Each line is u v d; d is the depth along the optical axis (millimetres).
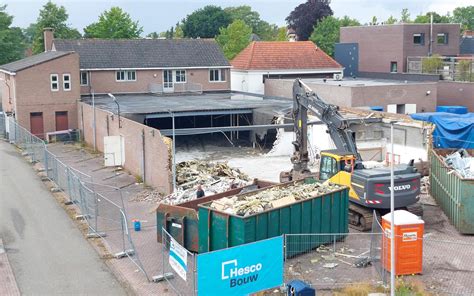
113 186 33156
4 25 83125
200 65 59625
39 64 49062
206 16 122688
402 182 23516
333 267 20156
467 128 34250
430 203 28453
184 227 21609
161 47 60406
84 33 94875
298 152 29594
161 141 30938
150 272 20016
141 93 58125
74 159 41719
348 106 45562
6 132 51906
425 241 22891
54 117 50219
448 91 51406
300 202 21281
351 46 67438
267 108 45062
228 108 45062
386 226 19422
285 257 20297
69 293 18531
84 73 55969
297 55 65375
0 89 68000
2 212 28156
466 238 23391
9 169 38250
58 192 31812
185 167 33875
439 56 57219
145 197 30453
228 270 16406
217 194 24703
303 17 110875
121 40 59844
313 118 38562
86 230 25062
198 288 15984
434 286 18531
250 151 44219
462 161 28031
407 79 57625
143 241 23406
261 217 19906
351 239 23312
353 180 24078
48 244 23375
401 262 19219
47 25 85812
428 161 31609
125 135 37125
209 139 49125
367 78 63156
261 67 63219
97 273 20188
